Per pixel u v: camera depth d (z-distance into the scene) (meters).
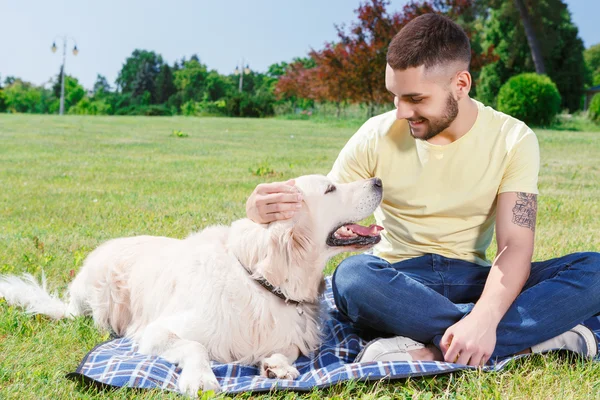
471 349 2.70
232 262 3.10
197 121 31.81
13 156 12.84
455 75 2.92
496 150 3.20
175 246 3.51
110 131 21.94
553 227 6.23
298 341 3.10
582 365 2.80
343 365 2.86
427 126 3.04
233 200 7.79
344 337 3.36
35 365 2.94
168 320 3.04
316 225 3.10
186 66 78.69
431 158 3.25
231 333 2.97
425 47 2.84
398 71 2.90
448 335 2.80
